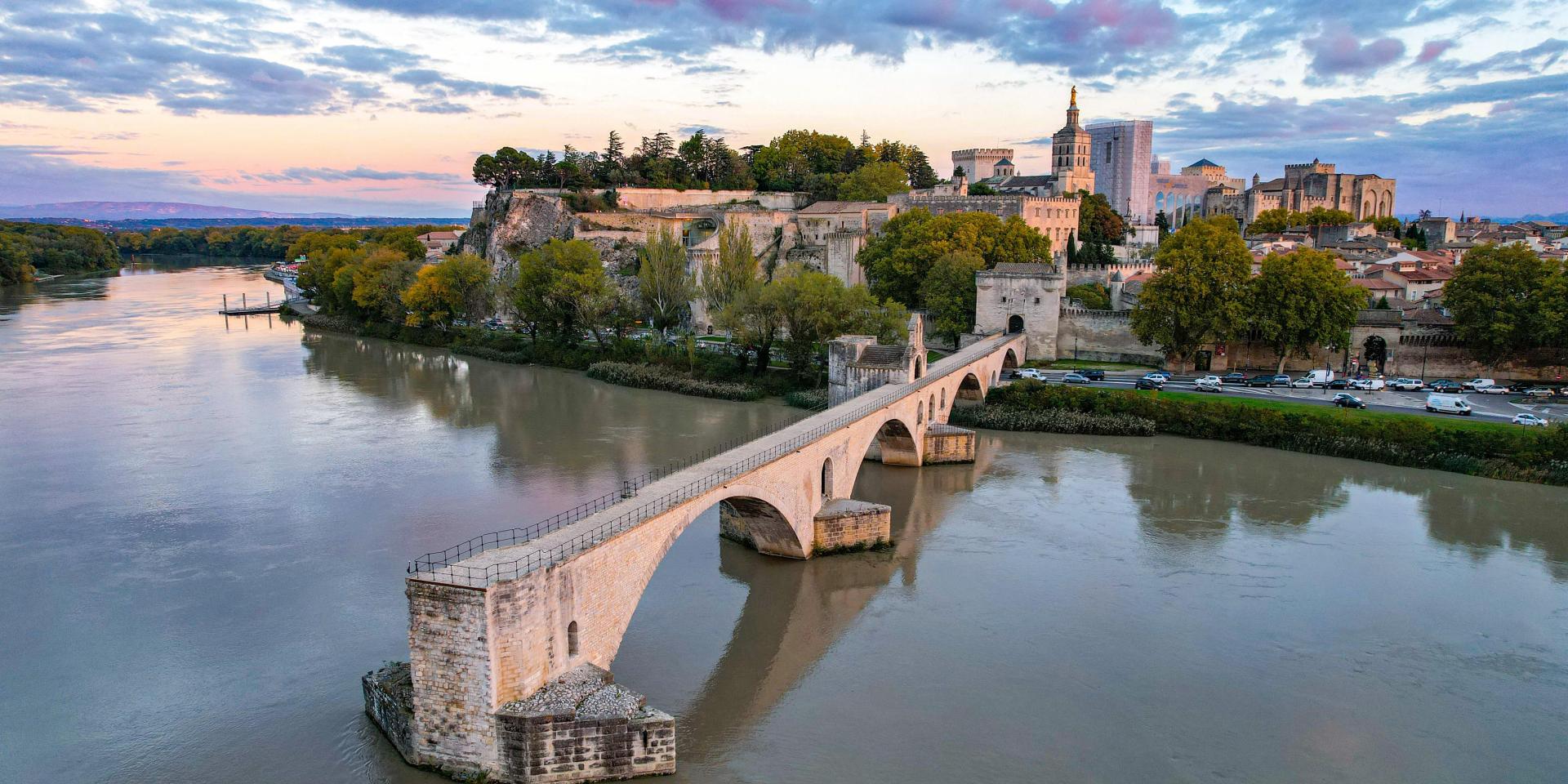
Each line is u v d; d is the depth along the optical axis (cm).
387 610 6041
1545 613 6294
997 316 14688
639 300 18850
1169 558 7219
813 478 7100
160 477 8838
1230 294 12862
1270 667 5578
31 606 6131
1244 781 4519
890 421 8981
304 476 8875
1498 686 5412
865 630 6006
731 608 6325
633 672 5469
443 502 8094
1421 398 11488
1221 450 10356
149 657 5491
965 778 4494
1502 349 12306
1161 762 4653
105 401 12244
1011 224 16962
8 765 4506
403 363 15875
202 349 17050
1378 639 5928
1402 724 5022
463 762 4306
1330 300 12531
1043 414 11331
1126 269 17175
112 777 4409
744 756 4641
